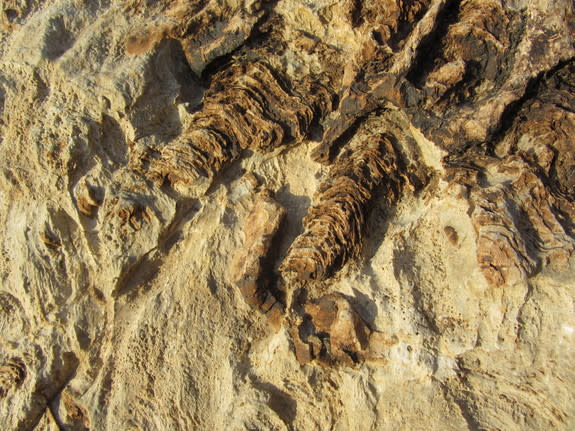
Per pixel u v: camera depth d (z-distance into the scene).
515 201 0.32
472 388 0.30
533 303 0.31
